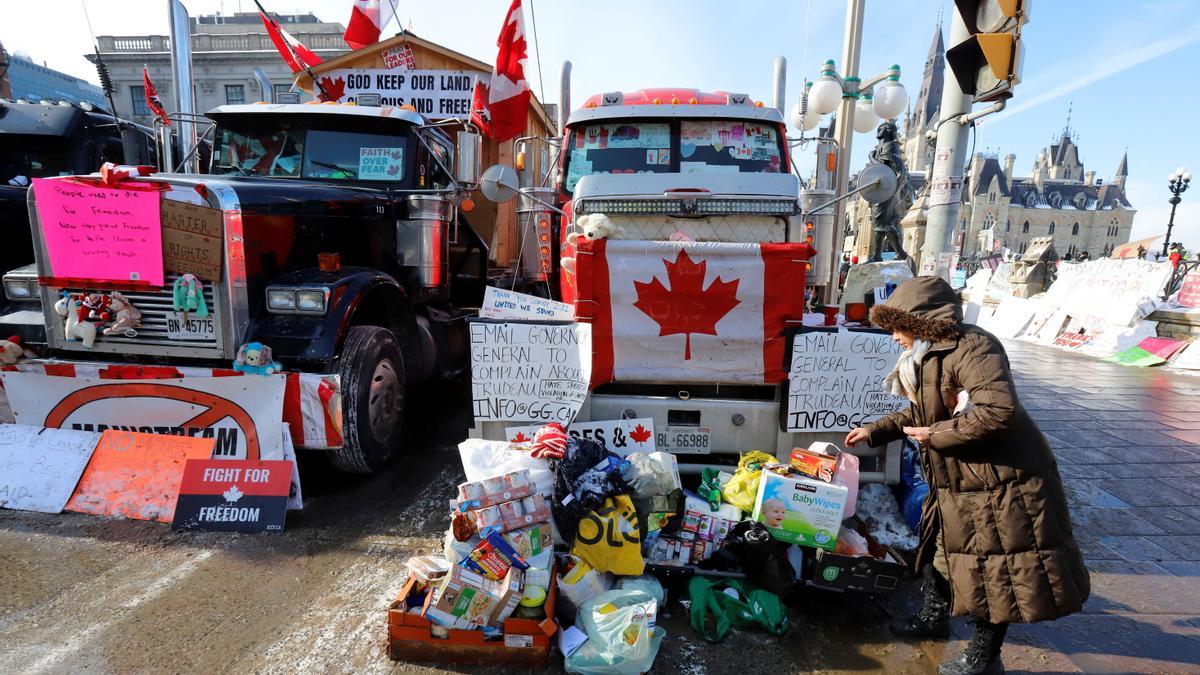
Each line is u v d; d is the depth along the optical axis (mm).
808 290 5195
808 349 3469
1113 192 121312
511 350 3596
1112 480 5020
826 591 3162
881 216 9242
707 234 4125
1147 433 6324
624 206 4055
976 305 3865
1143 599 3297
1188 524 4227
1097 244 119562
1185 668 2736
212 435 3795
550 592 2668
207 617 2797
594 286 3461
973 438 2289
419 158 5543
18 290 4008
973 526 2420
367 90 7352
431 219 5016
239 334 3740
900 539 3512
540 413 3627
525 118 6828
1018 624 3043
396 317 4734
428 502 4031
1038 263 18172
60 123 6906
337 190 4543
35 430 3875
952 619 2996
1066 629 3010
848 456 3213
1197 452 5734
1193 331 10359
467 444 3164
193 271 3674
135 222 3676
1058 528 2357
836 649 2766
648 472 3127
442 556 3285
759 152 5504
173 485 3721
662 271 3416
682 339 3492
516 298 3863
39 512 3686
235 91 35844
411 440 5219
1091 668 2721
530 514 2840
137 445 3811
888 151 9195
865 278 6566
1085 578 2361
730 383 3605
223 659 2531
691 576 3045
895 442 3557
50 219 3732
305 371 3852
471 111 6684
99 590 2979
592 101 5730
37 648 2547
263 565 3248
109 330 3766
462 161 5133
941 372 2471
